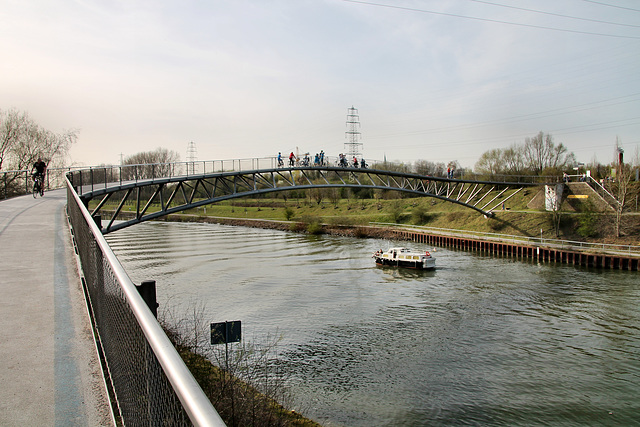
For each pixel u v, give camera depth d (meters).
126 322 4.41
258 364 22.72
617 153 72.25
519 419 18.25
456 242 67.62
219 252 59.84
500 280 43.28
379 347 25.61
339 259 55.19
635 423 17.95
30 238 14.40
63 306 7.92
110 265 4.71
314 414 18.28
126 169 31.27
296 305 33.91
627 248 53.62
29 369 5.66
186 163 37.91
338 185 54.34
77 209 11.82
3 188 32.44
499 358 24.14
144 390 3.76
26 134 48.03
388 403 19.33
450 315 31.67
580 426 17.78
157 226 100.00
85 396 5.09
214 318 30.11
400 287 40.25
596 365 23.28
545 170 88.19
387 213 94.75
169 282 41.25
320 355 24.33
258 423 14.86
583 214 60.47
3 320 7.25
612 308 33.12
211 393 16.19
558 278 43.94
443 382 21.38
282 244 69.00
